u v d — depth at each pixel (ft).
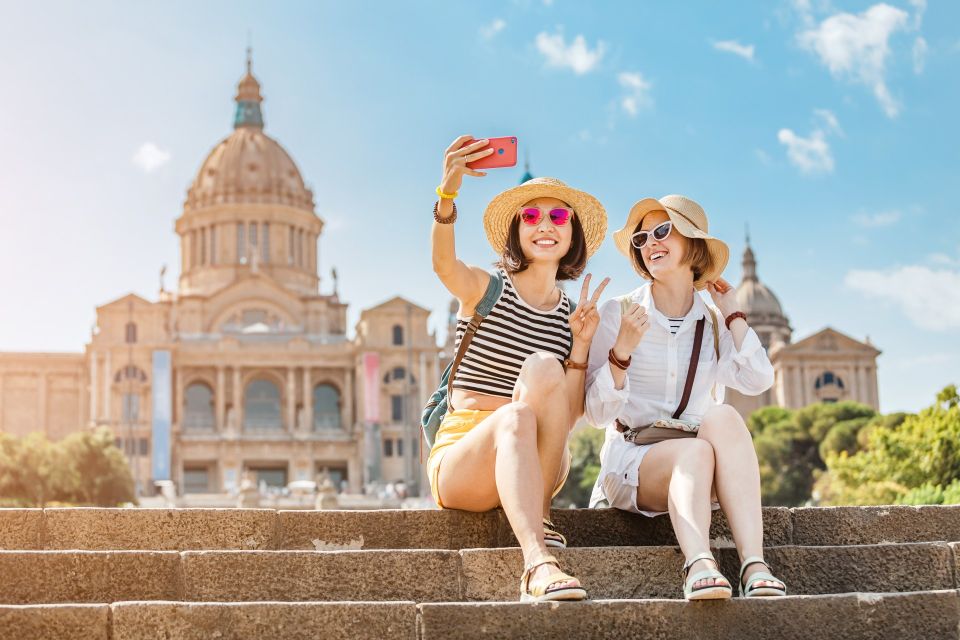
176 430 397.39
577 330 26.50
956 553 25.75
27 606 20.77
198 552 24.09
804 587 25.53
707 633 21.59
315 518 26.78
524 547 22.70
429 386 409.90
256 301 439.63
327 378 422.41
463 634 21.15
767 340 535.19
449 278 26.55
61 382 427.33
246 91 511.40
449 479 25.55
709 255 27.76
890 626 22.12
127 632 20.92
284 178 479.41
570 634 21.29
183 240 477.77
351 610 21.27
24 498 238.89
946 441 122.52
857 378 431.43
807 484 326.85
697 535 22.98
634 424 27.40
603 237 28.55
